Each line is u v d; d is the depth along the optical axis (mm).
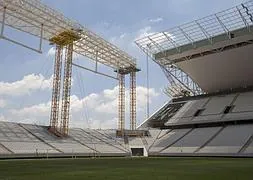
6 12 46875
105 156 56344
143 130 71750
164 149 60562
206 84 73938
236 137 55156
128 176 17938
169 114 75125
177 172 20953
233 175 18500
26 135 53469
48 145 52219
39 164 30562
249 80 68062
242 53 60531
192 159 43844
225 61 64125
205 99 74562
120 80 76562
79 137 62594
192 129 66375
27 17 49219
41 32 52312
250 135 54125
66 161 37688
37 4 48906
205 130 63062
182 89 81500
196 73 71125
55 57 62281
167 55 64625
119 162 35656
